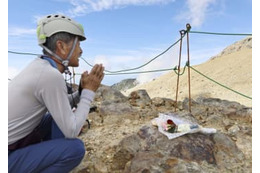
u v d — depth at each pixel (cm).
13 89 196
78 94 254
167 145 300
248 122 441
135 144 319
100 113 477
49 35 207
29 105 196
